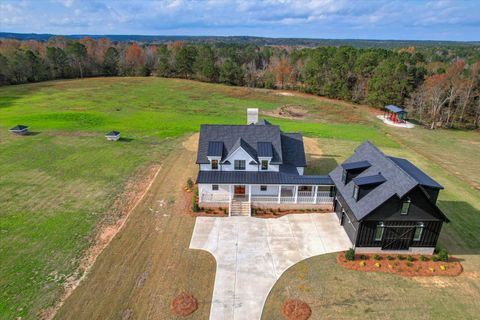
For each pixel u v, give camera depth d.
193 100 95.19
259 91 113.38
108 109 78.31
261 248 28.70
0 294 23.12
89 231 30.62
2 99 85.31
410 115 85.69
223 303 22.83
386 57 110.25
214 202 34.66
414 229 27.25
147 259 27.02
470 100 79.25
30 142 53.50
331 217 33.59
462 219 33.69
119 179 41.50
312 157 49.44
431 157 52.44
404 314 22.08
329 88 105.56
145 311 22.02
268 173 35.31
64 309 22.03
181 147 53.25
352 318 21.73
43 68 115.75
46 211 33.78
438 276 25.62
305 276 25.47
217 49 176.75
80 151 50.41
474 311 22.41
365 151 34.28
